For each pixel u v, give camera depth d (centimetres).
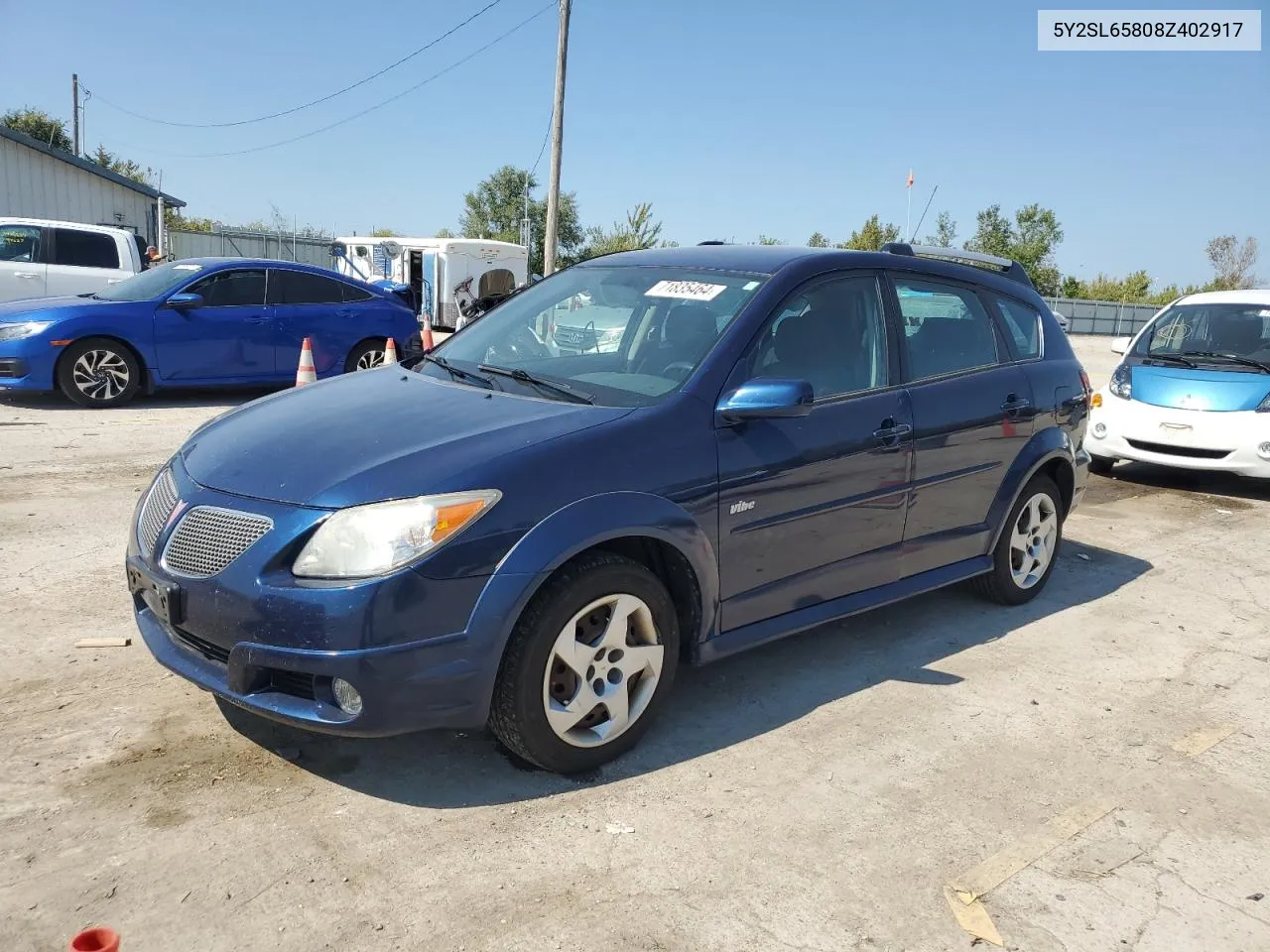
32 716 349
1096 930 268
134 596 353
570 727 322
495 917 260
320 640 282
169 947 243
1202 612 536
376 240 2330
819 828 309
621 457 328
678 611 361
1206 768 362
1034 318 528
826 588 405
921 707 400
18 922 248
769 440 369
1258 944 266
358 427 337
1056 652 468
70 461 734
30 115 5044
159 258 1812
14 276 1281
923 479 436
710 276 413
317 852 283
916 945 258
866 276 435
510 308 463
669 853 292
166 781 314
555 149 2327
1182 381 858
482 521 296
